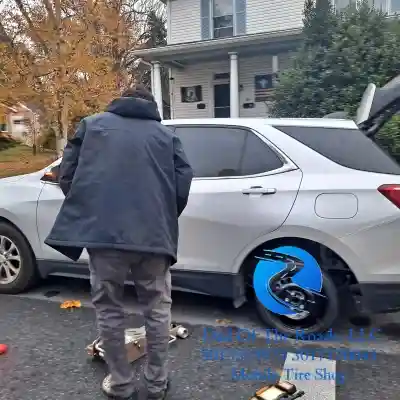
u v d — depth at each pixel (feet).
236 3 51.85
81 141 7.66
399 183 9.62
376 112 10.40
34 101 45.78
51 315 11.68
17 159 62.54
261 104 52.24
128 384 7.66
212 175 11.12
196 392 8.11
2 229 13.24
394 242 9.54
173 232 7.59
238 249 10.66
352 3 37.29
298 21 49.24
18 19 45.34
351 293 10.55
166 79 71.97
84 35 45.85
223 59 52.85
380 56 32.17
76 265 12.44
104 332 7.43
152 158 7.41
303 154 10.46
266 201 10.38
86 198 7.17
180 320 11.53
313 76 34.24
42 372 8.78
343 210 9.80
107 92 45.19
